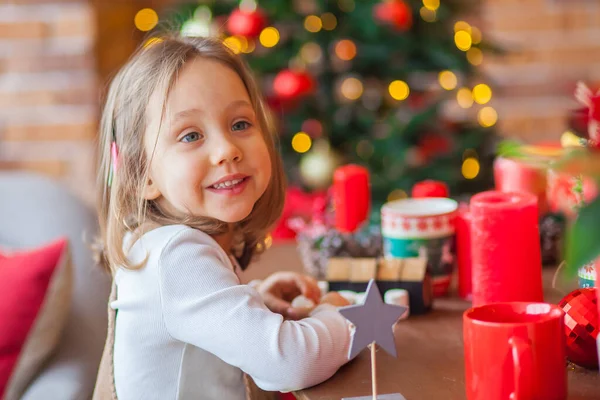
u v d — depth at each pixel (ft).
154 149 3.34
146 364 3.23
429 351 3.18
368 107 8.52
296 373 2.92
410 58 8.34
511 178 4.23
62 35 9.04
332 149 8.40
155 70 3.37
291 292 3.78
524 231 3.26
